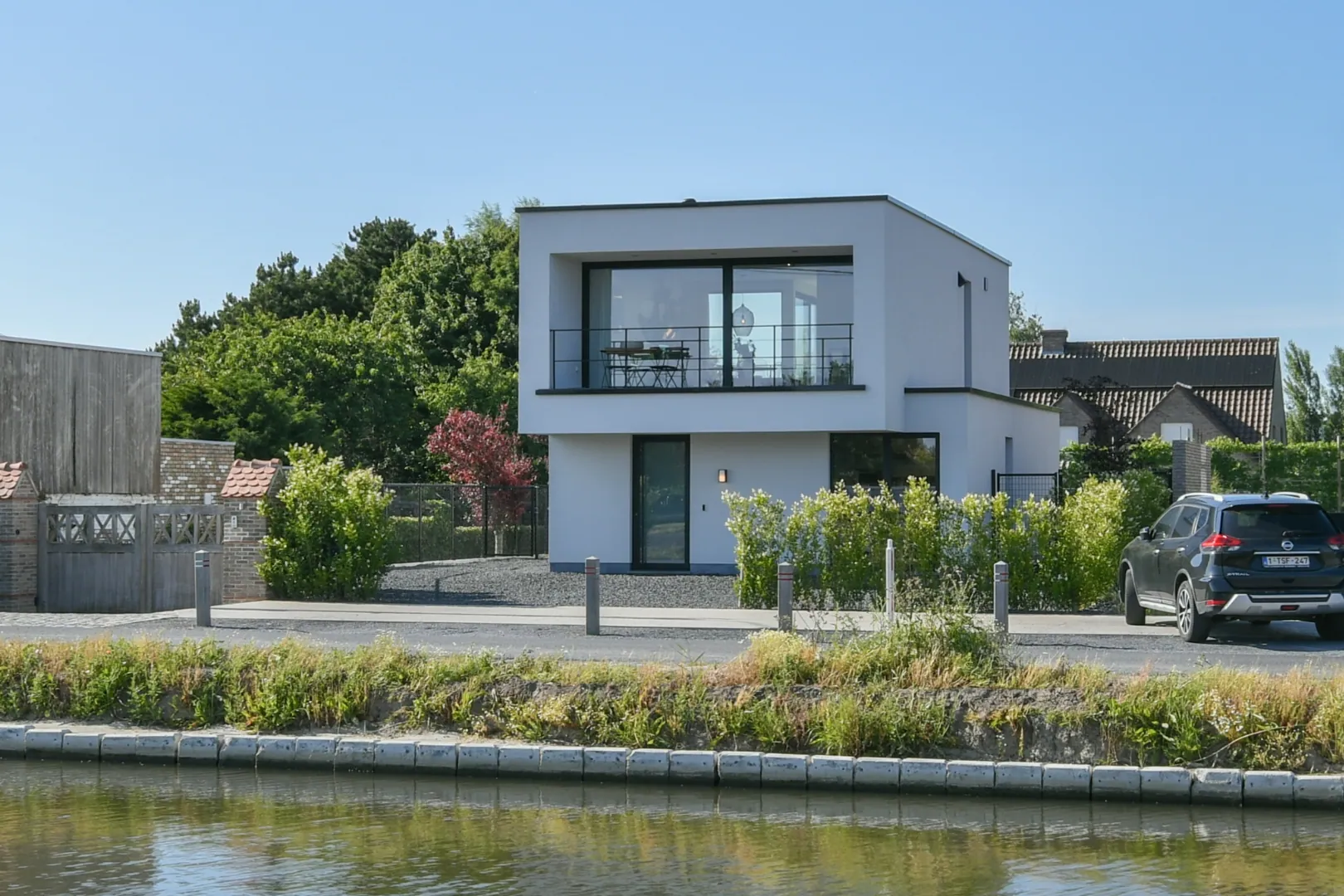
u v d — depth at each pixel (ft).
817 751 42.01
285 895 31.40
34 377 93.81
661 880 32.42
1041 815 38.01
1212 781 38.73
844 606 73.31
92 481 98.53
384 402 169.89
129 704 47.14
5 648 49.24
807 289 96.02
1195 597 58.95
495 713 44.57
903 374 96.07
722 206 94.02
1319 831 36.29
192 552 77.71
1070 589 73.46
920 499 74.84
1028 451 116.16
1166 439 209.26
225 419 149.89
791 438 95.55
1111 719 40.88
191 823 37.52
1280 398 245.24
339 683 46.16
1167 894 31.24
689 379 97.30
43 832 36.63
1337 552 58.13
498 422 153.79
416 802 39.60
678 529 96.48
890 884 32.09
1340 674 45.16
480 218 282.56
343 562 78.79
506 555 128.88
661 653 54.60
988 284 118.93
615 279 98.89
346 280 246.47
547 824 37.40
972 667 44.93
